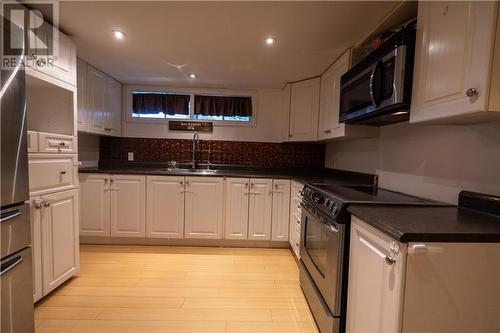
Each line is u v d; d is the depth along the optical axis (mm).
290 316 1713
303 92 2988
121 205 2793
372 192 1756
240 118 3535
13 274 1270
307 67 2566
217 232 2865
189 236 2855
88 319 1613
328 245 1435
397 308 878
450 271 870
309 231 1861
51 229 1785
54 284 1821
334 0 1479
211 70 2760
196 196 2838
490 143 1189
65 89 1923
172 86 3436
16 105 1273
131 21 1765
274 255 2719
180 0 1512
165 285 2043
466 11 940
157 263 2434
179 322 1616
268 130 3537
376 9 1564
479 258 873
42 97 1946
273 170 3496
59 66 1829
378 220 1006
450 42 1017
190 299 1867
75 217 2037
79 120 2498
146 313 1691
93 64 2641
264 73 2809
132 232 2822
